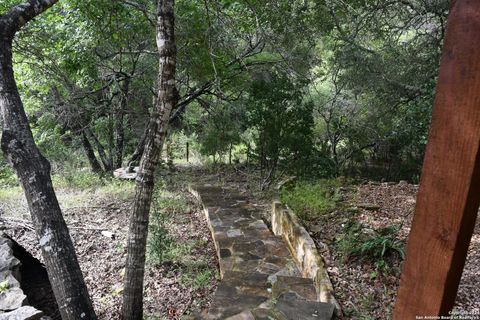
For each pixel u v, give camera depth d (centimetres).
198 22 644
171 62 332
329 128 1194
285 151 745
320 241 448
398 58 912
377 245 382
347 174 1117
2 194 852
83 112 1055
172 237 575
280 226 554
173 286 449
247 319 323
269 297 363
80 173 1066
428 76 858
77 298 268
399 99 982
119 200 806
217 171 1062
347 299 329
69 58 745
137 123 1170
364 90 1038
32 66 747
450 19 100
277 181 815
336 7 666
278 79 736
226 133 985
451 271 108
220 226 591
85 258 543
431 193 110
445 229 107
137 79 966
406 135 995
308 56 917
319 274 358
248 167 1020
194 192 838
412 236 117
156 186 638
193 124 1207
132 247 344
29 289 380
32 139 285
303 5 661
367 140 1165
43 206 272
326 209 566
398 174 1145
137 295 350
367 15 761
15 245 425
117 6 634
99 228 638
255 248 499
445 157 105
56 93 976
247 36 786
